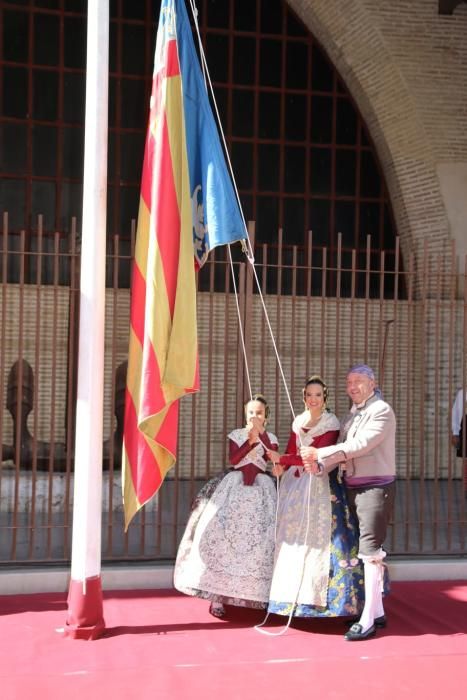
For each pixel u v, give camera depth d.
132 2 12.12
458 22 11.73
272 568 5.26
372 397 5.28
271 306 11.67
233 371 11.40
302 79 12.60
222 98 12.37
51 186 11.93
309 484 5.23
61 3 11.97
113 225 12.02
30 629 5.00
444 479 11.55
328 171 12.69
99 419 4.93
